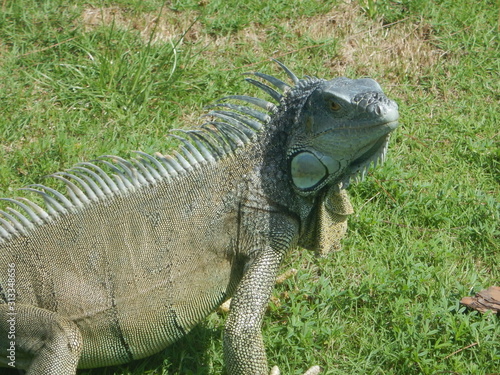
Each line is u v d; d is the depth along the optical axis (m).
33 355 1.37
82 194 1.38
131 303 1.37
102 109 1.67
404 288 1.47
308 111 1.36
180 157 1.39
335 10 1.83
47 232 1.37
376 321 1.46
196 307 1.39
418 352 1.42
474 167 1.64
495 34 1.82
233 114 1.40
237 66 1.75
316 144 1.36
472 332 1.43
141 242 1.37
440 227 1.56
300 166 1.37
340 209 1.42
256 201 1.38
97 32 1.75
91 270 1.37
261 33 1.80
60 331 1.36
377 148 1.37
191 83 1.71
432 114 1.72
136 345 1.39
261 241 1.38
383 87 1.75
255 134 1.39
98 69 1.71
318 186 1.37
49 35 1.74
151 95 1.69
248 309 1.36
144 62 1.69
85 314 1.37
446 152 1.66
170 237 1.38
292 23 1.81
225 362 1.36
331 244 1.43
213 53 1.76
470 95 1.75
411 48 1.79
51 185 1.57
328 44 1.78
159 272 1.37
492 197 1.59
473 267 1.52
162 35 1.78
